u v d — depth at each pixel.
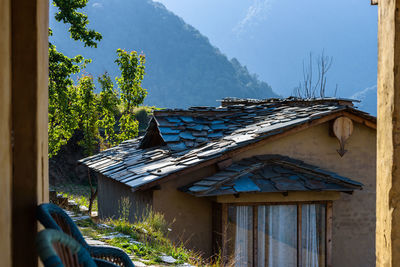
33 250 1.97
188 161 12.04
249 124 14.44
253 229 11.91
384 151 2.74
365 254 13.51
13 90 1.96
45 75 2.43
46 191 2.47
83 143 23.86
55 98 19.02
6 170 1.72
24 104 1.97
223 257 11.47
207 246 12.38
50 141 20.56
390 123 2.66
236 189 11.06
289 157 13.01
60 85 18.30
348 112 13.18
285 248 12.13
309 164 13.13
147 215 12.44
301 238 12.24
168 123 14.86
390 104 2.68
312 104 14.41
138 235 9.42
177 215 12.20
